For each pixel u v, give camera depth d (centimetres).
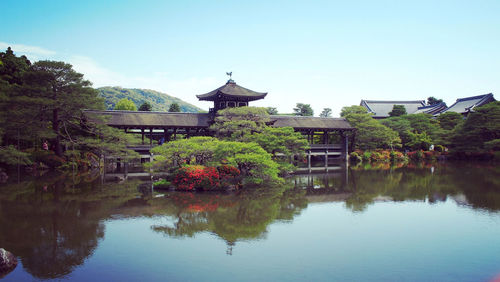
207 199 2866
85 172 4731
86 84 4512
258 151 3603
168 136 5909
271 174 3538
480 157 6938
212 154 3744
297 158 7450
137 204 2645
